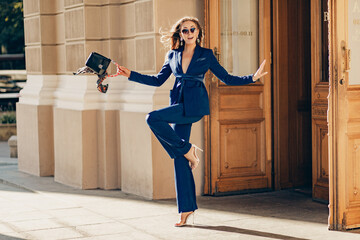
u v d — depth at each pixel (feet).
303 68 26.61
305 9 26.45
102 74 19.44
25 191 27.53
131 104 25.54
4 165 36.99
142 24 25.11
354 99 19.11
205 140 24.95
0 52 80.89
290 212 21.86
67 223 20.59
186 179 19.67
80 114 27.12
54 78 30.99
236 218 20.95
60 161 29.19
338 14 18.71
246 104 25.41
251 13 25.72
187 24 19.35
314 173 23.75
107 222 20.66
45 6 30.63
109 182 27.12
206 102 19.52
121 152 26.27
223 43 25.31
